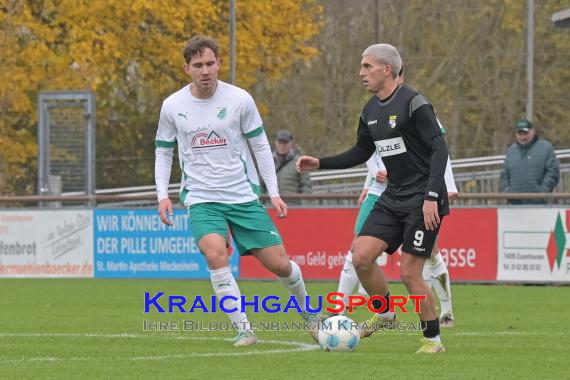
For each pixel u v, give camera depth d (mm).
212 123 23438
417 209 22000
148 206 47094
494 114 81375
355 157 23266
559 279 41656
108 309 33594
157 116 73000
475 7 81688
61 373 20000
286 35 77500
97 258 45812
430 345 22656
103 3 72000
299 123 79625
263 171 23969
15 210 46656
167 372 20016
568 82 81438
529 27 63312
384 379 19016
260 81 81812
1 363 21391
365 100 80562
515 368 20469
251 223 23625
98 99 73750
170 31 74000
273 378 19172
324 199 44219
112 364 21141
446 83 81688
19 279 45875
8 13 70000
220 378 19266
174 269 44969
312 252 43688
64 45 73125
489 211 42188
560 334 26641
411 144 21953
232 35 62531
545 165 42781
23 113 73125
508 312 32500
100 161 68062
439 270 28312
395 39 80500
